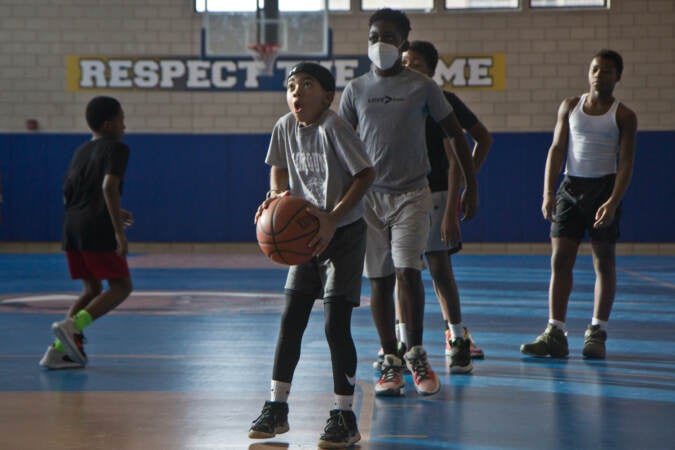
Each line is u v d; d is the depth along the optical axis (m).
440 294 5.07
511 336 6.55
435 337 6.38
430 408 4.12
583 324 7.15
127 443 3.46
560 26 15.51
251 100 15.88
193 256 15.09
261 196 15.91
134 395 4.36
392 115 4.46
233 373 4.96
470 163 4.55
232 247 15.96
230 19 15.77
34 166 15.83
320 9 15.76
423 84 4.47
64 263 13.55
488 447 3.42
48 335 6.51
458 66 15.70
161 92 15.91
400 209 4.48
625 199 15.44
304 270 3.56
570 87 15.53
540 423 3.82
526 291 9.73
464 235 15.69
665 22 15.31
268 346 5.96
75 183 5.32
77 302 5.43
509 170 15.59
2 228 15.90
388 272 4.46
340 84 15.81
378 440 3.52
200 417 3.90
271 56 15.57
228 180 15.91
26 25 15.88
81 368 5.13
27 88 15.92
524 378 4.87
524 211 15.59
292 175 3.67
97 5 15.85
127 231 15.99
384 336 4.48
